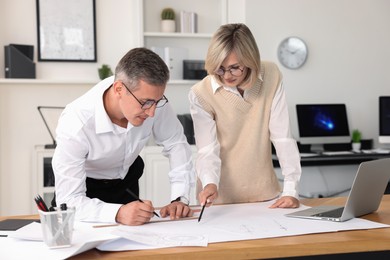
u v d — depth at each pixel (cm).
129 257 158
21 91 481
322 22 519
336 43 524
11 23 475
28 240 173
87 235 177
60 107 484
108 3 494
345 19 525
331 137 512
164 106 225
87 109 202
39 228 183
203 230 186
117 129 207
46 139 488
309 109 509
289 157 245
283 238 177
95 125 202
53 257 155
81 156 204
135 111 184
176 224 195
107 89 204
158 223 196
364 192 204
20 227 191
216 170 237
